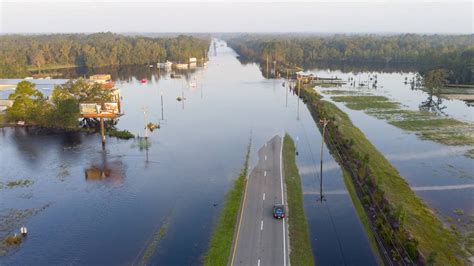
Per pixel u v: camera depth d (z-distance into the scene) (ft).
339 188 215.92
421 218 180.34
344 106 462.19
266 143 298.35
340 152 271.90
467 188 222.69
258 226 169.99
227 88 579.48
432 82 540.93
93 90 362.94
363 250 155.22
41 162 265.54
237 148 288.92
